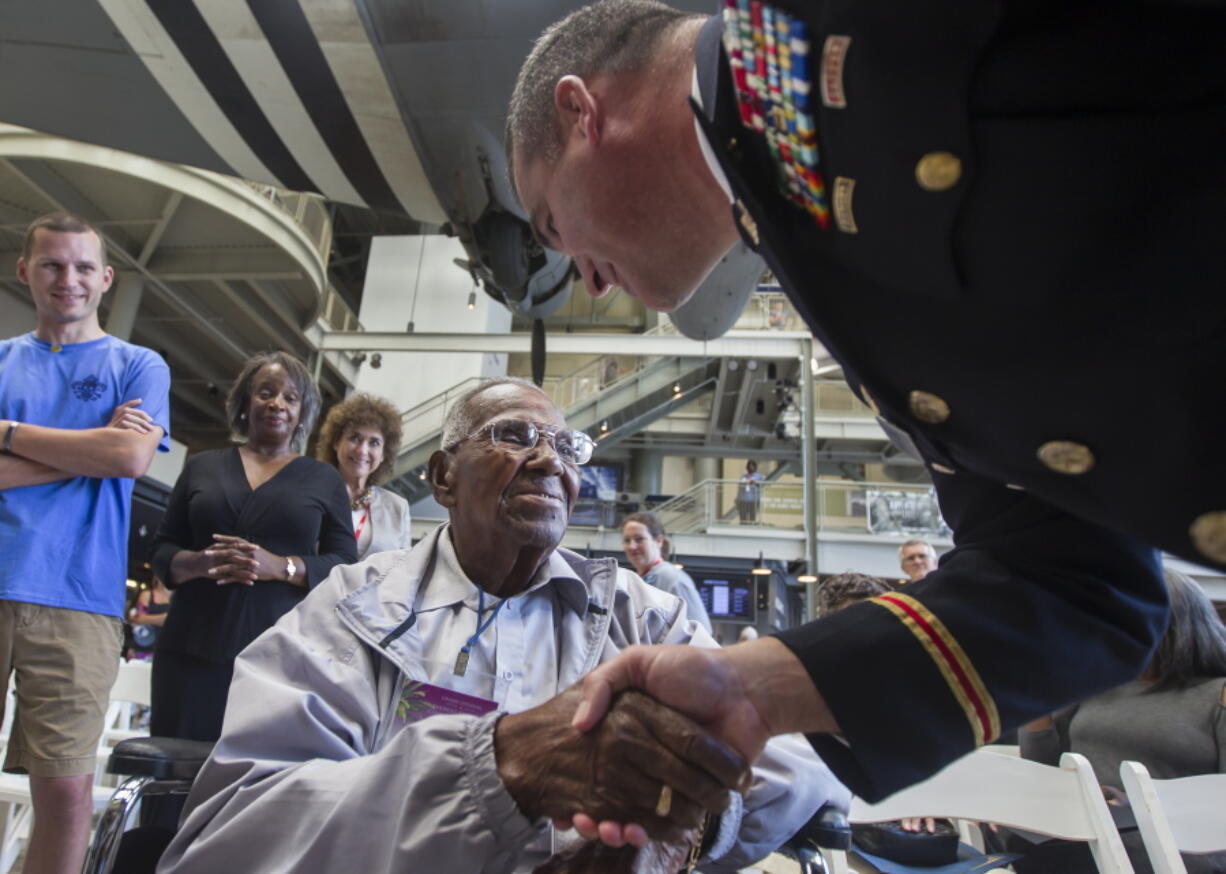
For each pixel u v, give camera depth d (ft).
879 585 9.04
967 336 1.44
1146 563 1.85
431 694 3.32
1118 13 1.08
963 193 1.27
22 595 4.93
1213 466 1.30
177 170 28.12
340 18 10.97
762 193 1.61
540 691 3.52
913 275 1.42
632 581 4.09
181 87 12.68
